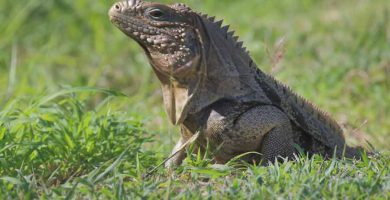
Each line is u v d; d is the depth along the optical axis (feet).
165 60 90.48
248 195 74.90
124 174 82.48
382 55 149.48
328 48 160.56
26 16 189.78
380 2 187.83
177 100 91.30
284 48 104.94
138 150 90.89
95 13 184.85
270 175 79.56
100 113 102.22
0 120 91.76
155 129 114.52
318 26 178.40
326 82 139.54
